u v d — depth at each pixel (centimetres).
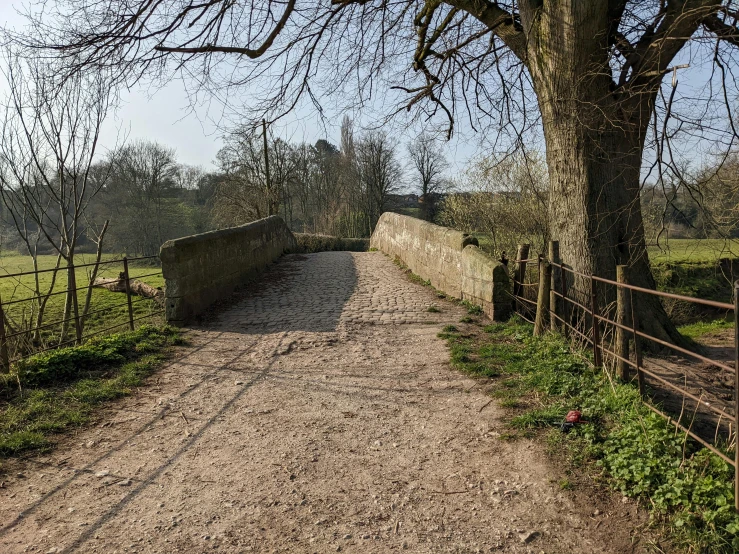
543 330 657
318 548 296
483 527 313
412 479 369
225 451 412
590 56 642
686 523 287
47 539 301
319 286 1116
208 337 742
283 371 598
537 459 381
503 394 501
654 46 599
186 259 819
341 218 4334
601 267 682
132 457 402
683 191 622
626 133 674
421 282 1130
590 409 430
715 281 1792
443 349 659
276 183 3034
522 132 830
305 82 832
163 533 308
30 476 371
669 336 742
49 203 1239
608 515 314
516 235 1770
